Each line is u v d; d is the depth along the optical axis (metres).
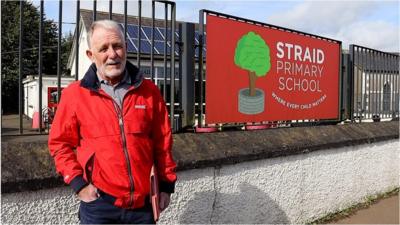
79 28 3.44
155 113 2.66
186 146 3.79
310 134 5.25
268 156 4.41
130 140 2.45
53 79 9.02
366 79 7.02
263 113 4.91
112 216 2.49
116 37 2.45
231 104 4.52
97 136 2.41
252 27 4.72
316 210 5.24
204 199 3.83
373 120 7.23
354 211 5.77
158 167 2.70
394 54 7.75
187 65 4.11
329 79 5.98
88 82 2.43
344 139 5.63
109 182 2.41
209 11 4.27
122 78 2.52
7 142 2.94
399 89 7.92
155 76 4.22
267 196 4.49
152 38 3.85
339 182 5.65
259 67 4.83
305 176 5.02
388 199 6.45
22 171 2.74
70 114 2.44
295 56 5.34
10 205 2.68
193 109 4.16
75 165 2.41
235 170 4.12
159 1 3.87
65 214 2.95
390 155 6.89
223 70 4.42
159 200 2.66
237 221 4.16
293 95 5.34
